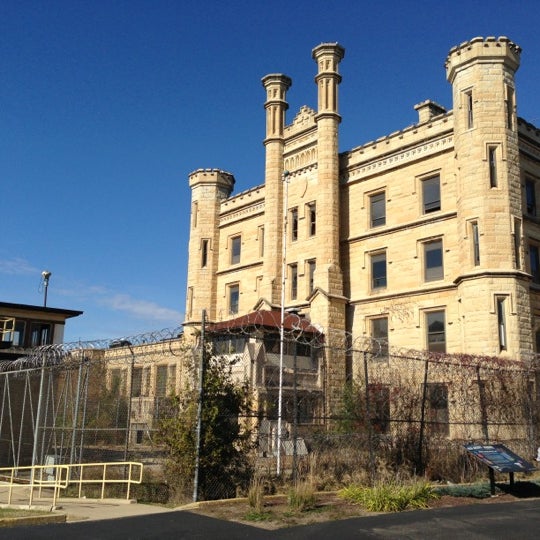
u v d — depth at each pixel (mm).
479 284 27531
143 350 30484
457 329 29953
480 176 28609
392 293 33062
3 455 27312
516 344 26562
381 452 18250
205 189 46125
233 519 12586
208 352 16016
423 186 33156
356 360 31297
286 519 12555
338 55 37969
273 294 37781
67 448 24297
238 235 43938
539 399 23594
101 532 11430
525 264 28656
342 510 13406
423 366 23312
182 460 15188
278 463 17422
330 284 34531
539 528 11633
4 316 38562
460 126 29938
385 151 34688
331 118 36875
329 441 18969
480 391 20203
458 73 30484
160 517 12836
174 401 15867
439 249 31828
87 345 22938
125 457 18125
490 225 28047
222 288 44312
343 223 36594
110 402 28688
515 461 16094
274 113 40469
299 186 38562
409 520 12367
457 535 11102
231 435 15602
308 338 31938
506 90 29578
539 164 32031
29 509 14398
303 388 28016
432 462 18344
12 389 28422
